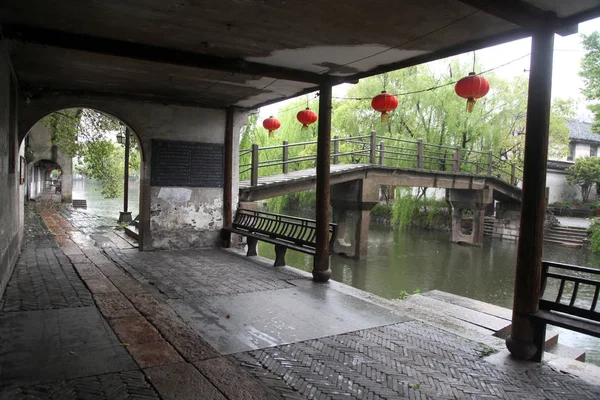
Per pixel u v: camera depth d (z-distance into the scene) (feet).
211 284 18.33
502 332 16.78
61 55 16.83
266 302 15.94
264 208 76.95
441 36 13.85
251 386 9.42
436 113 63.16
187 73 19.56
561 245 57.11
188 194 26.71
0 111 13.94
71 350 10.89
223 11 12.39
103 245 27.22
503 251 54.65
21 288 16.44
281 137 66.18
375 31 13.60
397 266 44.04
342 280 37.93
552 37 11.46
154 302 15.21
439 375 10.47
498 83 63.46
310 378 10.01
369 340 12.55
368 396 9.28
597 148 87.04
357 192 44.27
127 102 24.58
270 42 15.02
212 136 27.25
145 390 9.01
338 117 66.44
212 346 11.60
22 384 9.06
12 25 13.75
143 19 13.16
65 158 67.21
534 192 11.60
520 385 10.13
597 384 10.30
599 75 50.31
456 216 59.77
